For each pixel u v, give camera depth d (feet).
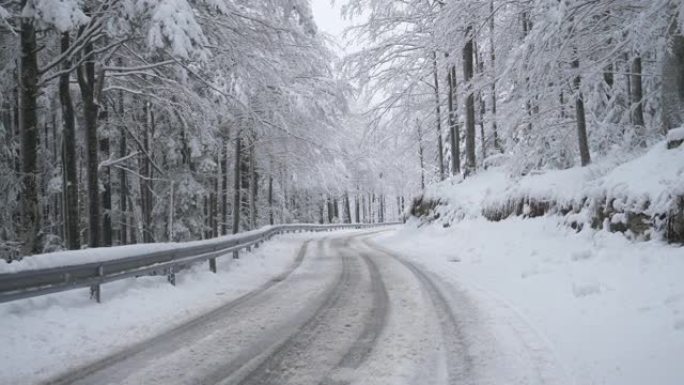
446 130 93.09
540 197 46.03
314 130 79.51
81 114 62.18
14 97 50.39
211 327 22.41
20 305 21.81
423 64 85.15
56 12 27.96
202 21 44.09
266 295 30.78
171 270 32.37
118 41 40.16
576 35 38.83
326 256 57.52
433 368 16.16
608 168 41.34
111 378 15.81
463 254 49.19
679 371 14.25
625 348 16.88
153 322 23.52
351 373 15.85
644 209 29.66
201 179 91.81
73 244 39.68
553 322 21.36
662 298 20.81
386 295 29.40
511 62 40.14
